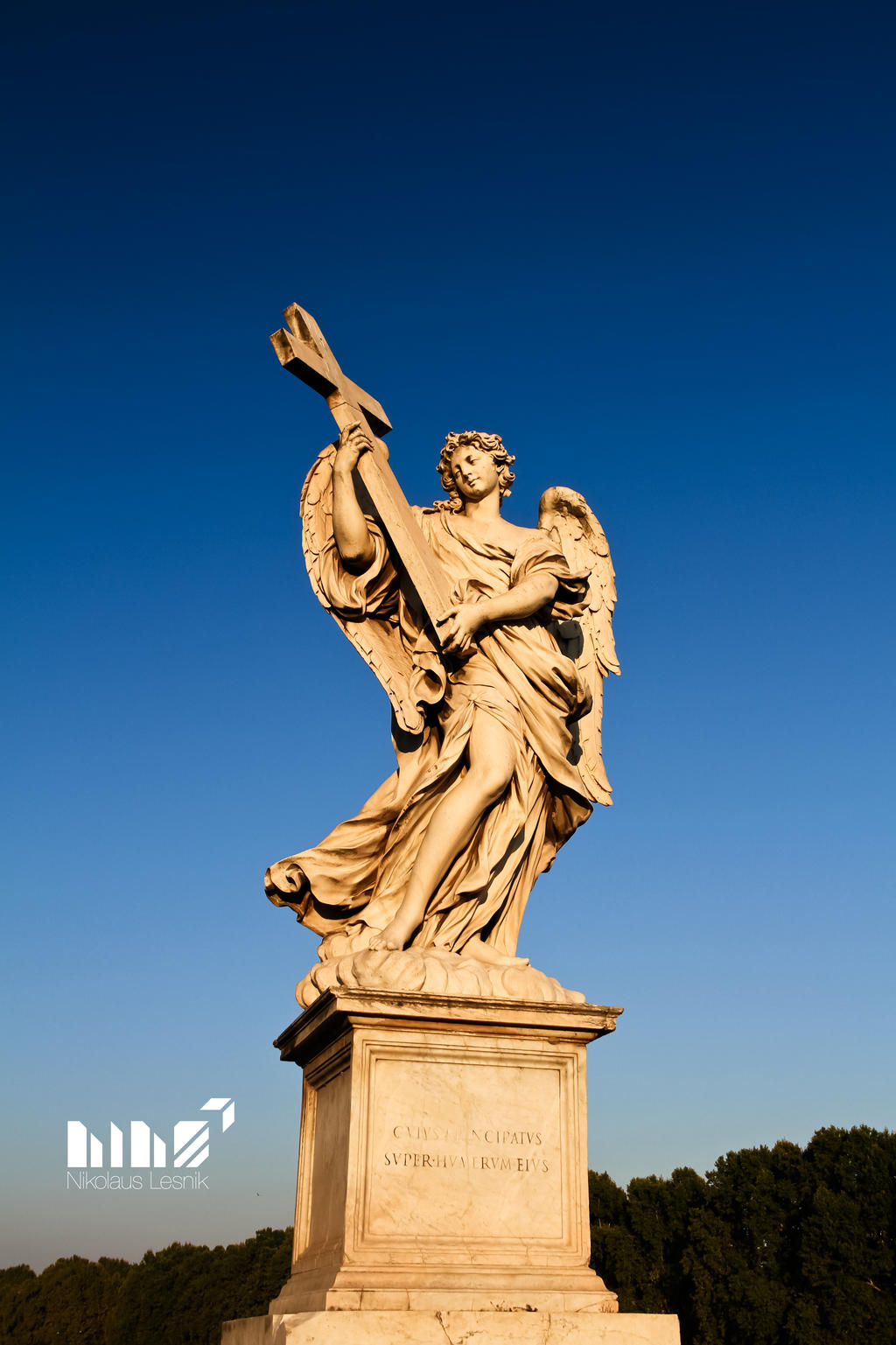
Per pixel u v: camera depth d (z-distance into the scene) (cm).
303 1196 604
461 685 648
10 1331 4578
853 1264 2495
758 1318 2562
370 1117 531
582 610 696
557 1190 546
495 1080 555
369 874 654
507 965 601
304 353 651
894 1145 2594
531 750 649
